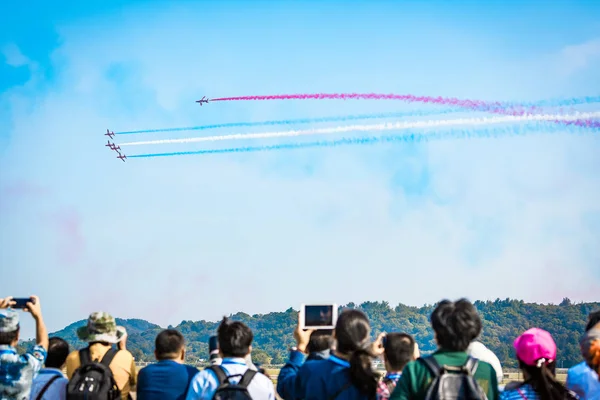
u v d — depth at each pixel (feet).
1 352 46.11
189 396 43.50
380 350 44.65
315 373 41.39
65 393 47.42
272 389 44.21
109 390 45.29
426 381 36.99
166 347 48.01
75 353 48.44
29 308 47.32
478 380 37.63
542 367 39.55
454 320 38.06
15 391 45.24
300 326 46.19
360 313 42.01
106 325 47.70
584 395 43.75
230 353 44.37
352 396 40.22
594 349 41.83
